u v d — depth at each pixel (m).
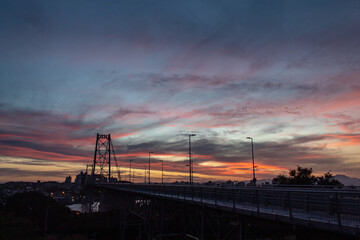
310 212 14.62
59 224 74.19
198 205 24.64
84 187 141.88
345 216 13.65
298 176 55.91
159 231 40.09
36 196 85.69
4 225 61.47
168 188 34.72
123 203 70.81
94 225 74.88
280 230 17.36
